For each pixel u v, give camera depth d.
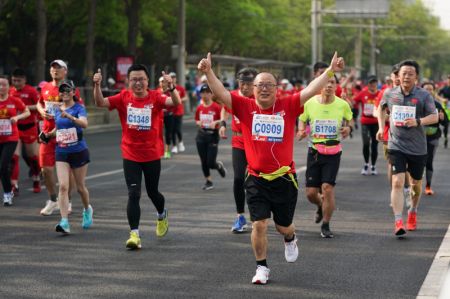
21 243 10.44
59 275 8.66
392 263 9.19
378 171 18.97
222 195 14.84
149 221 12.09
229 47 59.62
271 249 10.06
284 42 73.88
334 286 8.12
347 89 18.64
